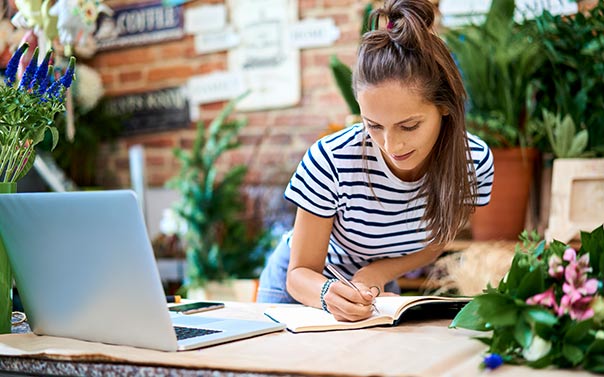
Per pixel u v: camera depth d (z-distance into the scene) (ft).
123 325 3.91
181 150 13.10
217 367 3.37
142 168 12.37
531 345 3.40
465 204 5.00
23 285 4.30
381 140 4.45
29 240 4.12
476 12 10.25
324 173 5.00
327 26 12.63
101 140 14.23
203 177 12.60
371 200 5.14
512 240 8.87
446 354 3.59
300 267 5.25
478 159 5.24
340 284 4.54
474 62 8.91
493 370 3.30
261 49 13.14
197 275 12.01
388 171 4.99
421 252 5.72
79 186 13.66
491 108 8.98
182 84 13.76
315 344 3.90
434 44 4.40
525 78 8.86
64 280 4.08
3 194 4.12
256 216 12.94
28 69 4.59
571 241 7.80
